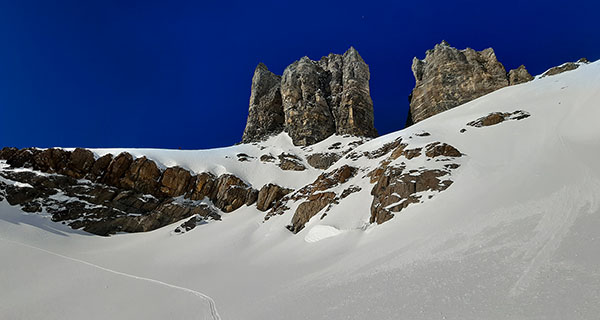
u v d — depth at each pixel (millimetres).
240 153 54875
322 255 18906
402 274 10969
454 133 33688
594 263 7449
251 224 33750
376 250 15742
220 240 29922
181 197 40969
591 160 16078
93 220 34594
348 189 29453
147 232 35531
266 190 41062
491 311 6832
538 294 6922
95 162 38906
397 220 19406
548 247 9242
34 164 37062
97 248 30219
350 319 8469
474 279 8727
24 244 26438
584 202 11602
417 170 23938
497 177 19797
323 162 52562
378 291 10000
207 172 44438
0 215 30344
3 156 37875
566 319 5766
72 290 18156
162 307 14320
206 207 39875
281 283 14891
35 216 32312
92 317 14023
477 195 17719
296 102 71000
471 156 25641
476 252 10766
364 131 63938
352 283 11641
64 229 32500
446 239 13242
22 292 17812
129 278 20812
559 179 15195
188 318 12281
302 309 10242
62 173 37125
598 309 5738
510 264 8977
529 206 13320
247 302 12828
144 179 39969
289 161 52125
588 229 9398
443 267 10398
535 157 21188
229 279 18188
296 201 34031
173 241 31688
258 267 20391
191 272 21641
